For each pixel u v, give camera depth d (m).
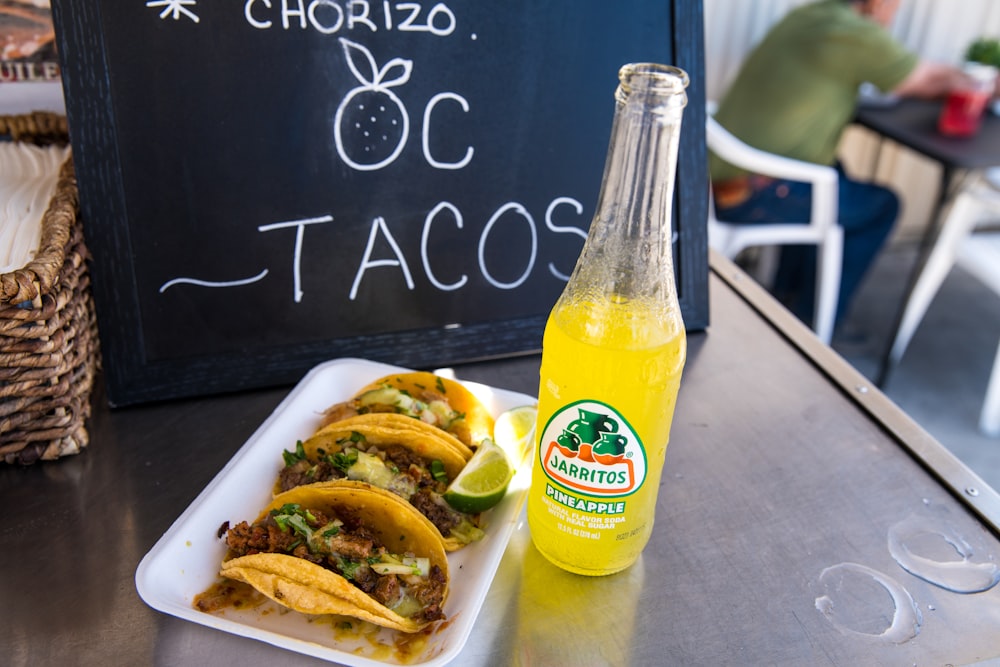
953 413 2.49
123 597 0.67
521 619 0.67
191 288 0.86
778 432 0.90
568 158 0.94
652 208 0.61
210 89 0.81
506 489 0.74
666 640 0.66
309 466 0.75
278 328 0.90
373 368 0.88
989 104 2.50
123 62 0.78
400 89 0.87
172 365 0.87
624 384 0.60
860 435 0.90
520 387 0.94
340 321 0.92
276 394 0.91
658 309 0.63
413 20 0.85
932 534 0.77
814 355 1.01
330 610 0.61
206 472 0.80
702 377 0.98
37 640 0.63
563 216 0.95
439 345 0.95
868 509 0.80
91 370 0.85
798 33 2.34
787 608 0.69
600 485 0.64
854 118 2.45
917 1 2.97
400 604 0.64
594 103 0.93
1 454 0.77
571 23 0.90
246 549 0.67
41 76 0.99
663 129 0.58
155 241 0.83
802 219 2.42
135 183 0.81
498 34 0.88
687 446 0.87
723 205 2.45
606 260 0.63
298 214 0.87
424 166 0.89
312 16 0.82
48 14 0.96
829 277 2.46
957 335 2.89
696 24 0.93
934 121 2.38
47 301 0.70
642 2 0.91
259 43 0.81
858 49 2.26
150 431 0.85
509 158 0.92
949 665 0.64
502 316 0.97
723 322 1.08
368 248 0.90
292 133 0.85
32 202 0.86
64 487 0.78
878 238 2.52
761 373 0.99
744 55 2.95
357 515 0.68
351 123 0.86
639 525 0.67
